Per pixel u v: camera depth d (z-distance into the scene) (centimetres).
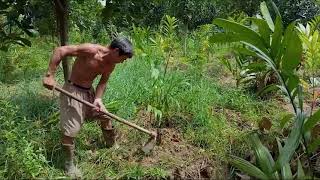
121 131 555
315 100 677
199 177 498
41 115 571
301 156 487
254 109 643
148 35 934
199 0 1296
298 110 435
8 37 564
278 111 643
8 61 817
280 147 438
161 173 481
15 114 551
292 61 430
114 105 568
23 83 716
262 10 547
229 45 919
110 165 498
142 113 597
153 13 1191
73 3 912
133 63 770
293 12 1277
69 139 466
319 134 500
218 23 448
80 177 473
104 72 468
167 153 527
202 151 532
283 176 407
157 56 805
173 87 609
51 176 463
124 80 667
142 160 510
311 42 619
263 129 549
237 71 799
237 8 1352
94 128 556
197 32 1058
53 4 589
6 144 486
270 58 446
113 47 451
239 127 596
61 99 467
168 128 578
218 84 736
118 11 563
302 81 656
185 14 1284
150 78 654
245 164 419
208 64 859
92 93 485
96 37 1045
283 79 444
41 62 868
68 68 588
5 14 549
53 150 502
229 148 537
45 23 604
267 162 423
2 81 752
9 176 455
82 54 454
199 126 580
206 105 610
